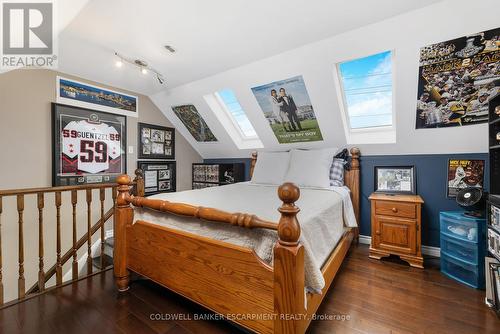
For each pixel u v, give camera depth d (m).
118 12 1.64
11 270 2.30
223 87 2.91
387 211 2.30
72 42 2.03
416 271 2.08
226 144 3.90
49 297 1.70
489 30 1.63
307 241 1.23
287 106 2.83
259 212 1.42
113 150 3.13
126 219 1.78
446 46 1.81
